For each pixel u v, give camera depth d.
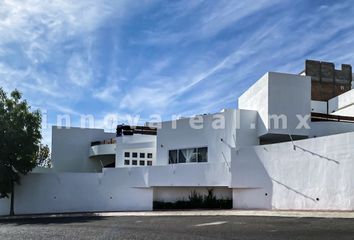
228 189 26.70
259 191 23.42
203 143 28.02
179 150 29.12
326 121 26.12
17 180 27.77
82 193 29.09
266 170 23.12
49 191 29.02
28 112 27.73
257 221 17.20
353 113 28.56
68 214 26.70
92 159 39.06
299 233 13.25
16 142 26.84
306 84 26.23
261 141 28.14
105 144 36.75
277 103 25.64
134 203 28.28
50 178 29.14
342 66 36.41
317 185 19.95
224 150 26.94
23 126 27.47
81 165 38.84
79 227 18.41
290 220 16.77
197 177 26.45
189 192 27.92
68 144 38.69
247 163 24.06
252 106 28.16
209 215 21.39
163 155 29.75
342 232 12.96
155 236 14.33
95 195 29.00
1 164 26.72
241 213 20.86
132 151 32.47
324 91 35.53
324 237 12.26
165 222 19.03
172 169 27.34
